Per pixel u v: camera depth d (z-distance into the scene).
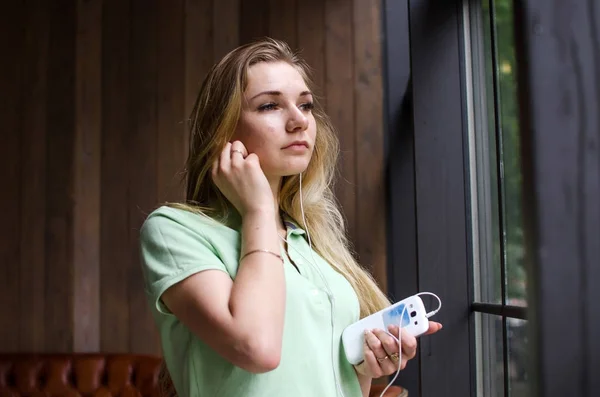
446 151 1.78
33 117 3.20
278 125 1.07
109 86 3.18
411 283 2.81
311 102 1.13
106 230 3.13
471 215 1.75
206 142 1.10
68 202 3.14
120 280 3.10
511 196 1.42
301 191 1.19
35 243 3.15
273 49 1.12
